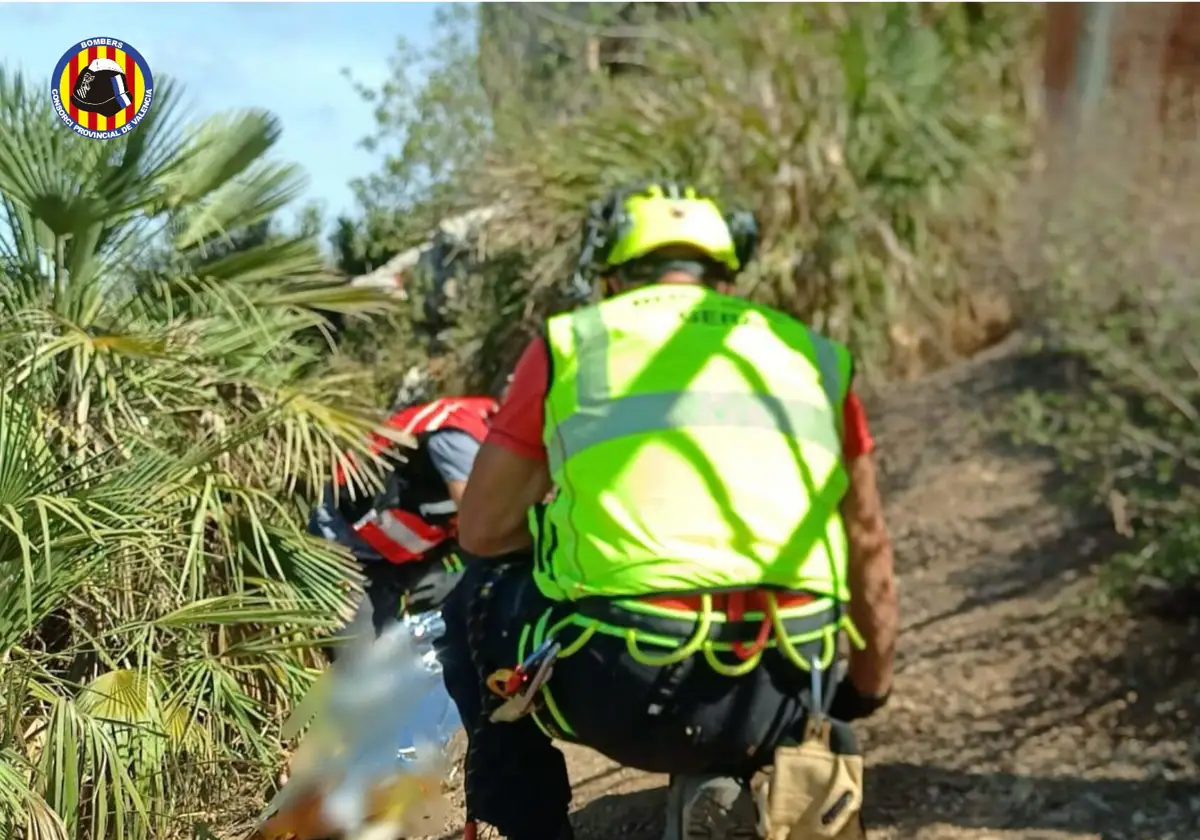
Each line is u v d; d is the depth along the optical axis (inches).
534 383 97.3
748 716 91.3
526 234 318.0
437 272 352.5
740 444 92.2
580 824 165.9
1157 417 202.5
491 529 100.3
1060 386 271.4
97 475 155.6
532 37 423.5
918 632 215.6
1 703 138.9
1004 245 297.0
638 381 93.9
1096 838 147.8
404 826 128.6
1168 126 236.5
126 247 192.4
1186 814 148.9
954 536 248.2
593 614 91.7
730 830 91.3
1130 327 218.2
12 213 181.5
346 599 158.7
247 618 153.5
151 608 159.8
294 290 208.5
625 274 103.7
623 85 333.7
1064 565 220.7
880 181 295.6
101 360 167.6
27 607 132.3
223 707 155.9
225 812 151.1
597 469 92.4
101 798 134.7
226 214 205.6
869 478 99.0
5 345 166.6
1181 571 186.2
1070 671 187.9
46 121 182.5
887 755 177.6
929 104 300.4
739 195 292.7
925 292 299.6
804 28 309.6
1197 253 217.5
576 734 96.3
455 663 122.1
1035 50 306.3
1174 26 235.6
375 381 324.2
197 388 178.7
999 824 155.1
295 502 181.9
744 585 89.7
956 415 288.2
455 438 148.4
